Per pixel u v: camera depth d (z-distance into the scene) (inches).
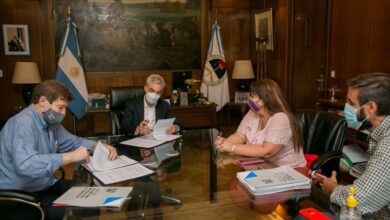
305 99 178.2
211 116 187.2
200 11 208.5
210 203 62.9
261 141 82.8
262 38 201.6
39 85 68.0
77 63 184.2
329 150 82.8
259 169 71.2
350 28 149.9
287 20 180.7
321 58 168.1
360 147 113.0
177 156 83.6
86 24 190.7
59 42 189.0
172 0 202.5
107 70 197.2
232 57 218.8
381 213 54.4
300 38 177.6
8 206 63.8
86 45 192.2
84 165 70.7
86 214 51.8
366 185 50.3
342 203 52.5
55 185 75.2
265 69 205.0
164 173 72.2
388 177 49.1
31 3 183.3
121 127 111.2
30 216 64.0
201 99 191.5
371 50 138.7
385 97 50.9
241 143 88.7
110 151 76.0
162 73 206.1
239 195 62.0
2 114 186.7
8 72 185.0
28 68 172.1
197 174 71.7
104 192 57.7
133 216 56.5
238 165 75.9
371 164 51.3
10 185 66.3
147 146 89.7
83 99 185.8
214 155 84.2
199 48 211.0
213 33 204.2
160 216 61.0
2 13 180.2
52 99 66.5
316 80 171.5
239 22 216.7
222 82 205.5
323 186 63.2
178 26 205.6
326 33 164.1
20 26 183.3
